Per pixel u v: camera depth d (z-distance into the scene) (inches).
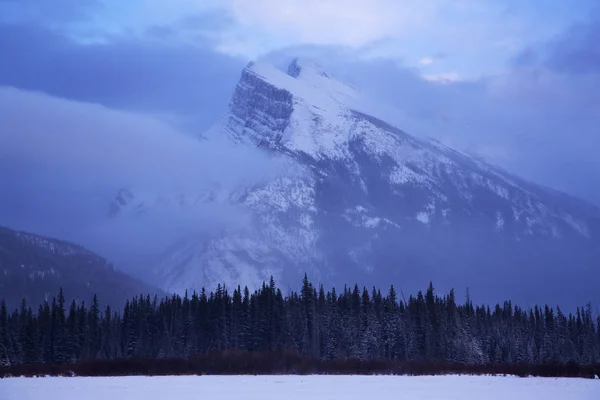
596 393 4266.7
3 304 6973.4
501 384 4822.8
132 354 7140.8
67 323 7037.4
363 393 4192.9
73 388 4453.7
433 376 5634.8
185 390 4320.9
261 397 3983.8
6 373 5782.5
